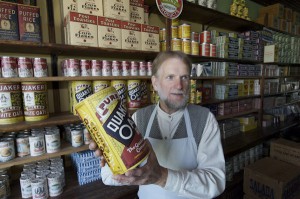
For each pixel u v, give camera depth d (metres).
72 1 1.31
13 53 1.36
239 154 2.37
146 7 1.66
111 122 0.46
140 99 1.54
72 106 1.35
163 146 0.94
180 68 0.87
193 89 1.89
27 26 1.11
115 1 1.39
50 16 1.42
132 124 0.49
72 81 1.29
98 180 1.47
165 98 0.90
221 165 0.84
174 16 1.76
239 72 2.48
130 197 1.39
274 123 3.22
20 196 1.24
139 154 0.48
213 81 2.59
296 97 3.91
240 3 2.56
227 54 2.27
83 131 1.36
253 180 2.01
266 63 2.90
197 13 2.14
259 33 2.71
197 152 0.90
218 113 2.39
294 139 3.02
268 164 2.13
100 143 0.48
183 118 0.95
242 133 2.69
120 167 0.47
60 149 1.28
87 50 1.35
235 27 2.79
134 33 1.48
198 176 0.69
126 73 1.45
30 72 1.13
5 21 1.05
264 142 2.91
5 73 1.06
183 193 0.64
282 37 3.13
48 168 1.33
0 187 1.16
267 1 3.36
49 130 1.29
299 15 3.71
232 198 2.21
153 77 0.99
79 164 1.40
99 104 0.46
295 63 3.50
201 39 2.09
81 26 1.25
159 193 0.95
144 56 1.86
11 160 1.12
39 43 1.12
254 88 2.82
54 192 1.26
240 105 2.64
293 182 1.90
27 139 1.19
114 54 1.71
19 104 1.14
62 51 1.42
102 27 1.33
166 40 1.75
